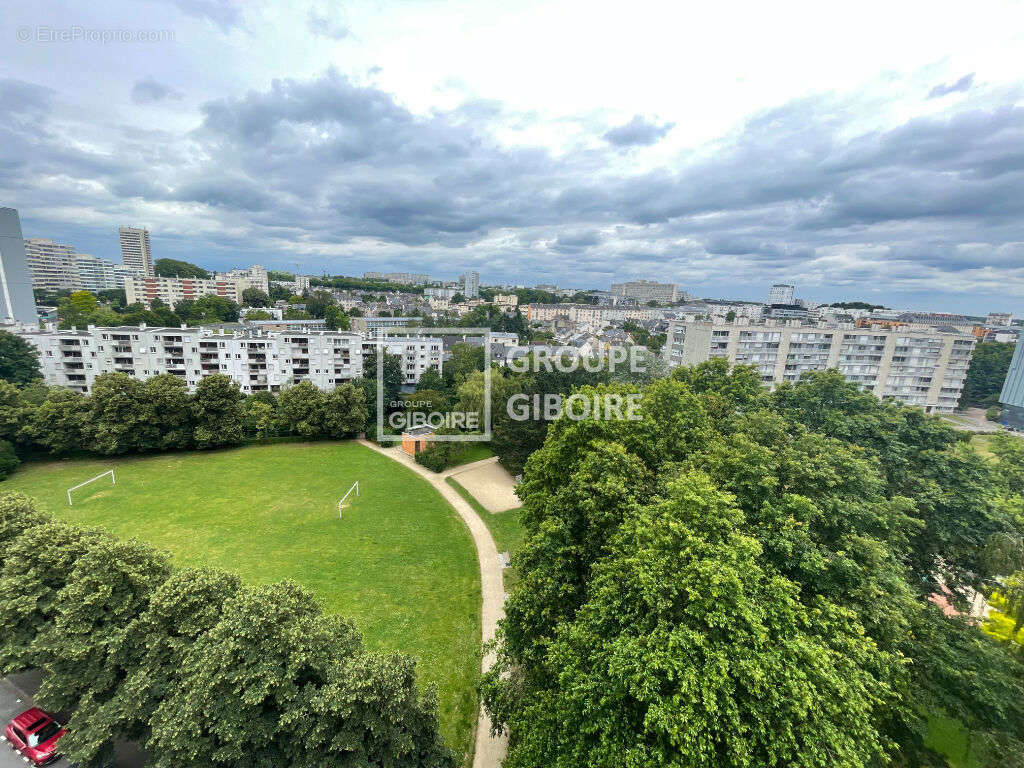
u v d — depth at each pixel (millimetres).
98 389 45750
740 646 10656
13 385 45656
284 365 66375
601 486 18781
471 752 17688
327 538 33438
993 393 85812
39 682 20047
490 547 33094
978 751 14047
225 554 30828
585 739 11898
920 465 24297
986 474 23203
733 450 18672
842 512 15945
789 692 10336
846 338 68625
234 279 177250
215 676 12984
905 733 15344
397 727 13781
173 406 48062
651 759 9727
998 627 18000
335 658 14734
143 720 14398
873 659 12328
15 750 16750
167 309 112000
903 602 14547
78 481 41656
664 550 12953
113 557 16969
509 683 17047
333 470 47000
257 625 13898
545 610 16984
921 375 71000
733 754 9531
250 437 55125
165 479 43000
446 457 48250
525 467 29781
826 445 20156
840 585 14500
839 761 9750
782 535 14961
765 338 67562
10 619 16406
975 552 20734
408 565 30312
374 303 196750
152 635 15336
